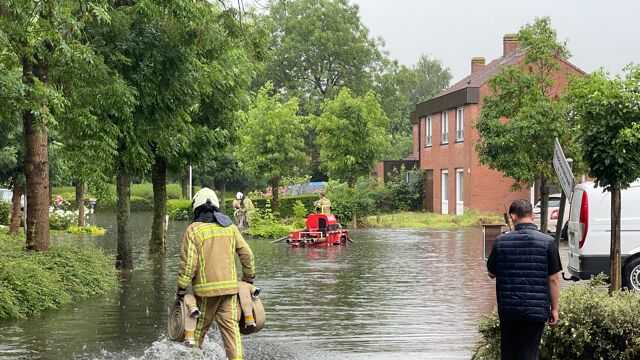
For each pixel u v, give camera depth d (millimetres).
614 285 9805
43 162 14609
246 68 21500
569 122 24484
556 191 37500
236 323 8008
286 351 9695
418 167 52469
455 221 40000
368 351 9656
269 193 50719
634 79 10062
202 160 22312
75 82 13961
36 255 14172
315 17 73688
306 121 69875
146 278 17516
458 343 10141
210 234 7996
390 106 77000
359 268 19781
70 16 13016
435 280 17156
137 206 61781
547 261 6965
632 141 9773
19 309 12336
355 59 74938
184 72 16547
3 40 11586
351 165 42188
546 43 25578
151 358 9266
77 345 10055
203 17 15484
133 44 15844
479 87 42188
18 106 12297
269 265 20703
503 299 7000
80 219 35719
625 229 13336
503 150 25297
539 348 7758
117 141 16438
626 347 7867
